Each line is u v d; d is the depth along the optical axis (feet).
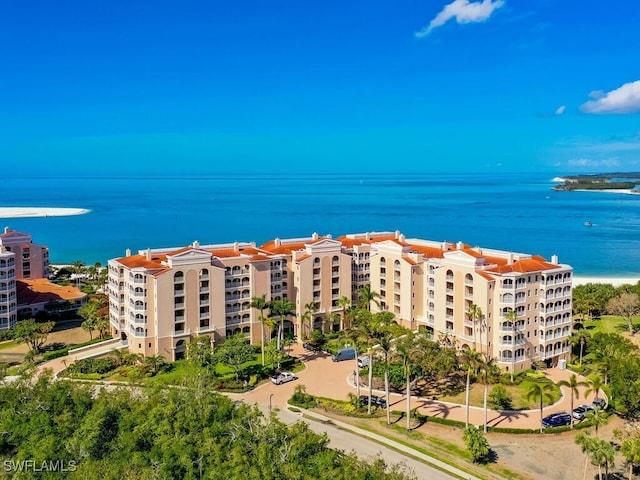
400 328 334.65
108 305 500.74
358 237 519.19
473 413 314.55
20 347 436.35
